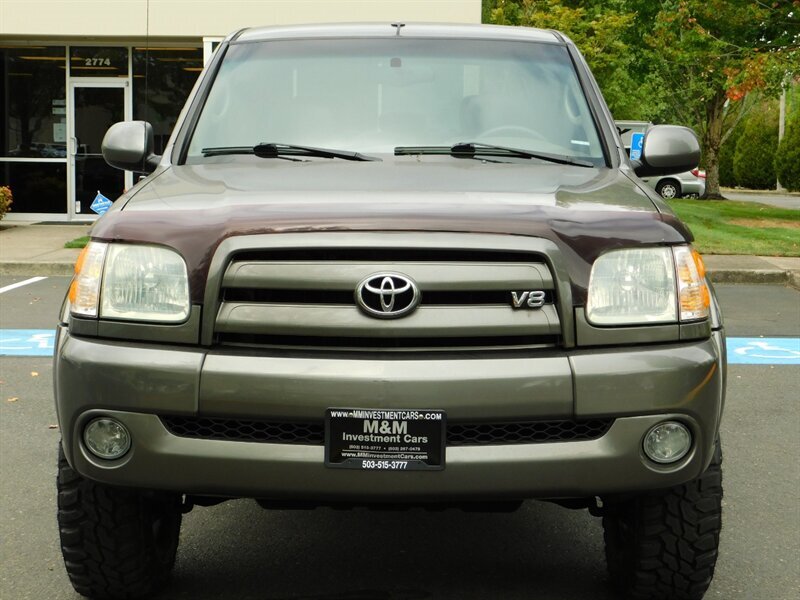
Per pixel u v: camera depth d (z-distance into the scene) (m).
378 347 3.09
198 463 3.07
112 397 3.10
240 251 3.12
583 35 27.41
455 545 4.32
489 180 3.67
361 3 17.38
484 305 3.10
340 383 3.01
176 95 18.86
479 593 3.80
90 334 3.21
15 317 10.39
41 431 6.11
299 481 3.05
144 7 17.66
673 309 3.19
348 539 4.39
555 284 3.12
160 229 3.21
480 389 3.02
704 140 34.56
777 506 4.90
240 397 3.04
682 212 21.75
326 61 4.61
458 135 4.28
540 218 3.19
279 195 3.39
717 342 3.29
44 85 19.03
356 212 3.16
